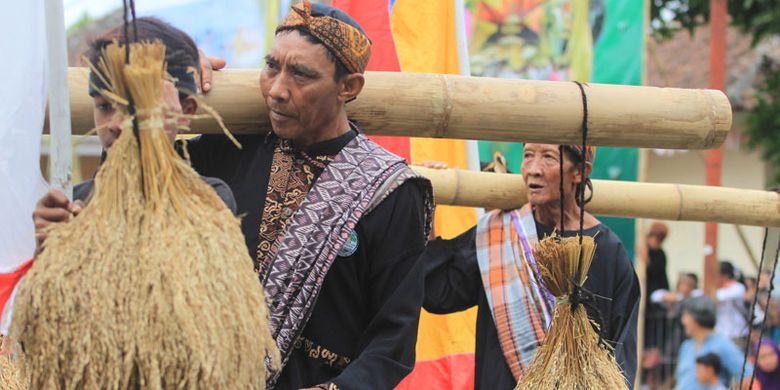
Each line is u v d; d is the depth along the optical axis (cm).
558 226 686
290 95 470
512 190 688
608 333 656
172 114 376
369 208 475
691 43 2275
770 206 704
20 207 477
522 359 653
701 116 529
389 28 723
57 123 416
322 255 465
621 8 1186
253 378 371
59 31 416
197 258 357
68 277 350
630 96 527
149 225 359
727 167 2319
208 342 350
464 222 785
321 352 482
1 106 477
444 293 689
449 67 729
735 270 1748
